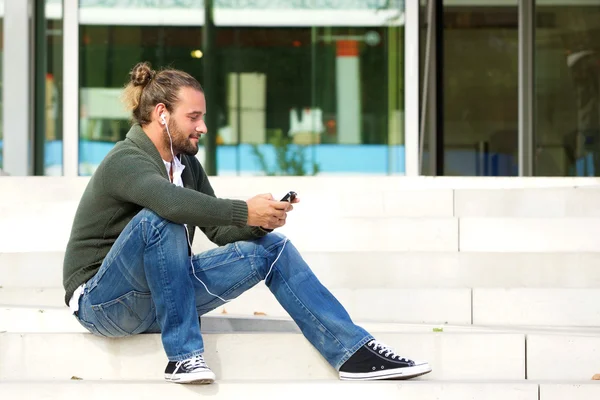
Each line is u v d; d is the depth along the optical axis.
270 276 6.29
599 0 17.25
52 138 16.03
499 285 8.44
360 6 15.98
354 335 6.16
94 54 15.93
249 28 15.98
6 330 7.20
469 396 6.16
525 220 8.97
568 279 8.41
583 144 17.23
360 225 9.01
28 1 15.57
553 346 6.58
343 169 16.08
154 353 6.39
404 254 8.48
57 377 6.41
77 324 7.18
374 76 15.99
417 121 15.77
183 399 6.09
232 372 6.42
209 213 5.92
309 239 9.03
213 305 6.39
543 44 17.33
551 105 17.30
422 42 16.12
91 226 6.20
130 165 6.05
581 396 6.20
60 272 8.46
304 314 6.21
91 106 15.95
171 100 6.33
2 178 10.77
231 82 16.03
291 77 16.05
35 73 15.92
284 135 16.06
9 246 9.09
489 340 6.57
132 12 15.95
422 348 6.55
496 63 17.56
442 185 11.10
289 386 6.12
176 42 15.98
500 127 17.59
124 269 5.97
